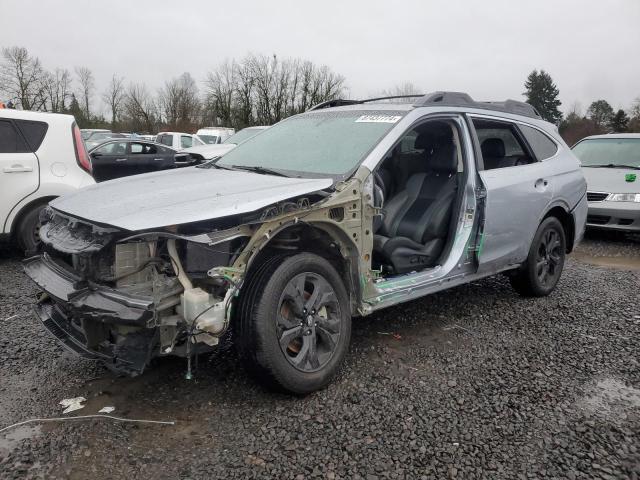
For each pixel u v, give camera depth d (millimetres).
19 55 51281
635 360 3953
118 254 2822
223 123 49781
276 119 49000
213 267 2918
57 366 3631
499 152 4930
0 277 5859
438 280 4141
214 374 3527
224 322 2846
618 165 9164
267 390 3277
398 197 4633
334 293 3387
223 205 2973
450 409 3186
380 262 4184
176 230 2834
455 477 2580
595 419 3131
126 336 2814
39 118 6664
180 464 2623
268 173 3910
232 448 2754
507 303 5215
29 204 6508
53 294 2959
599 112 69000
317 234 3412
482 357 3938
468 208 4344
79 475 2527
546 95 76125
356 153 3777
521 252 4926
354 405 3201
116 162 13258
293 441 2824
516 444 2857
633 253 8062
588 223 8758
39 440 2785
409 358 3885
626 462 2729
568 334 4430
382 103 4527
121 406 3131
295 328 3188
